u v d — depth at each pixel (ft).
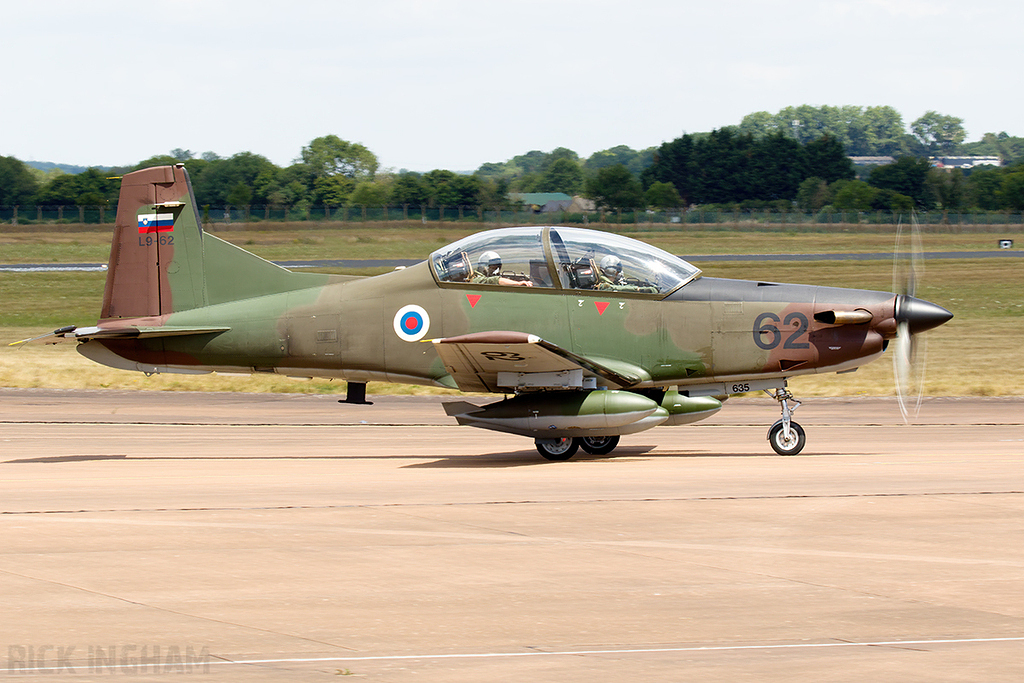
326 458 127.24
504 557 69.26
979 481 99.86
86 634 53.57
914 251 122.42
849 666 48.88
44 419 169.07
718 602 59.21
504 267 119.44
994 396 200.85
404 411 182.91
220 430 157.99
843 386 217.97
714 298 117.39
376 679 47.19
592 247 118.42
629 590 61.52
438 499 91.09
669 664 49.21
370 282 125.59
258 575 64.85
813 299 116.67
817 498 90.12
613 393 114.73
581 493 93.76
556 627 54.85
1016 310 366.02
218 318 128.77
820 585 62.49
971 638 53.06
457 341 106.52
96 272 501.15
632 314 117.39
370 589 61.77
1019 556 69.15
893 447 132.67
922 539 74.02
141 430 157.38
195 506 88.48
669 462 117.60
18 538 75.31
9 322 349.41
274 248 615.16
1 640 52.60
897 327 115.34
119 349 131.64
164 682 46.70
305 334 126.21
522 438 148.25
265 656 50.26
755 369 117.50
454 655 50.49
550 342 118.01
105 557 69.36
